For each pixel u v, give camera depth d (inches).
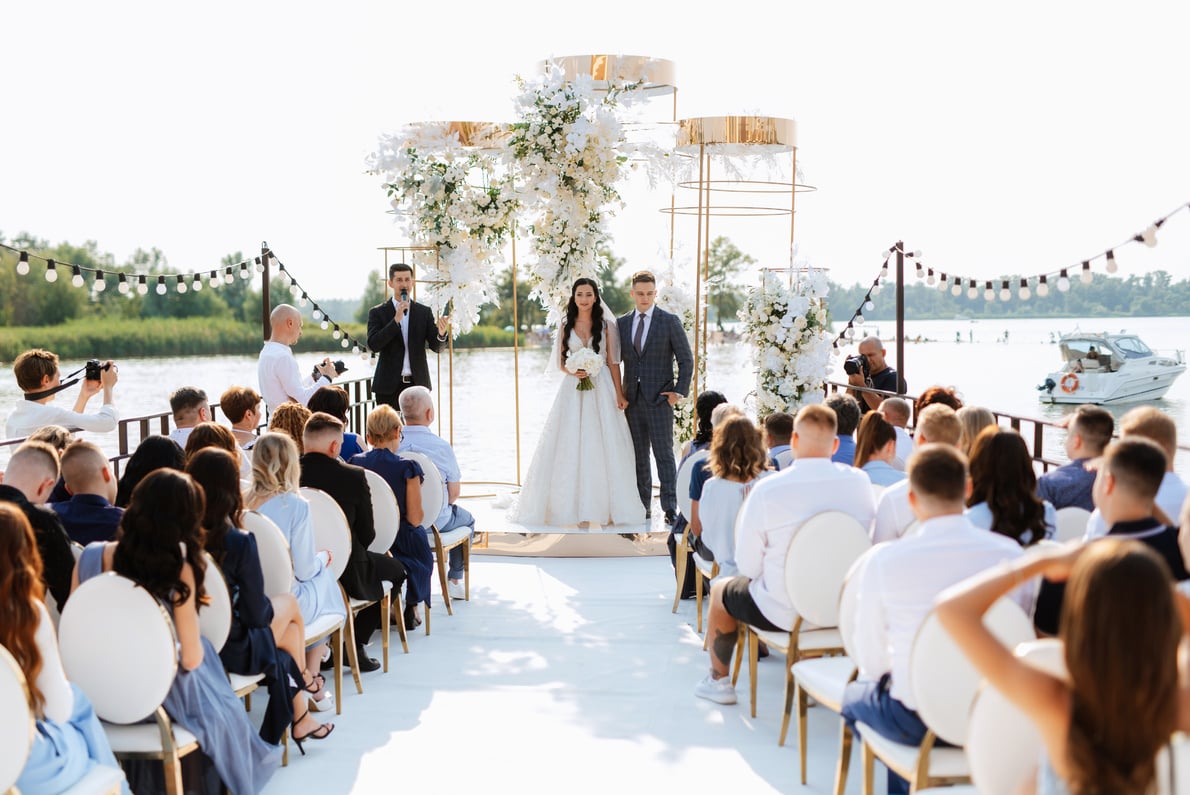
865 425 172.6
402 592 210.7
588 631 209.5
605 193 284.8
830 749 151.3
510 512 293.3
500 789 139.2
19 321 1611.7
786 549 145.7
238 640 136.2
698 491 198.5
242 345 1704.0
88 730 112.2
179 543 118.0
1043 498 155.3
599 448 281.7
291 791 138.6
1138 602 65.2
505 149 285.3
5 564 99.7
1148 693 65.2
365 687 178.5
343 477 176.9
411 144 290.2
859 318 331.3
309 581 163.9
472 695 174.2
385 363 308.3
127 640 115.1
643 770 144.7
